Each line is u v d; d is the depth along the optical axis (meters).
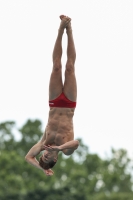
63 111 44.28
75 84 44.56
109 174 164.88
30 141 181.00
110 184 164.88
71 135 43.88
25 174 161.75
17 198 137.50
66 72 44.62
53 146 42.03
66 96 44.38
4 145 180.88
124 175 167.75
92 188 164.50
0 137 183.12
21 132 181.38
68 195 137.12
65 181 166.75
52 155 43.22
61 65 44.62
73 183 165.25
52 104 44.41
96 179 165.12
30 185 157.50
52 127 43.94
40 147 44.69
